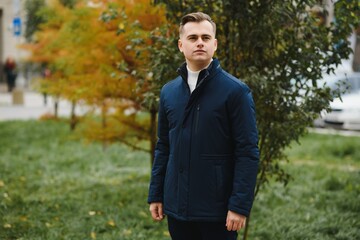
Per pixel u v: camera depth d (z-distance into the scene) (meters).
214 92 2.92
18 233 5.23
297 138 4.30
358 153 11.38
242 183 2.84
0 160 10.19
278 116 4.31
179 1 4.40
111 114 7.07
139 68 5.43
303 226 5.65
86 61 6.62
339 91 4.49
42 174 9.03
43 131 14.03
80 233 5.36
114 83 6.39
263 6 4.11
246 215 2.85
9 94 29.91
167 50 4.41
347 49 4.44
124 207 6.42
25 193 7.37
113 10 5.41
